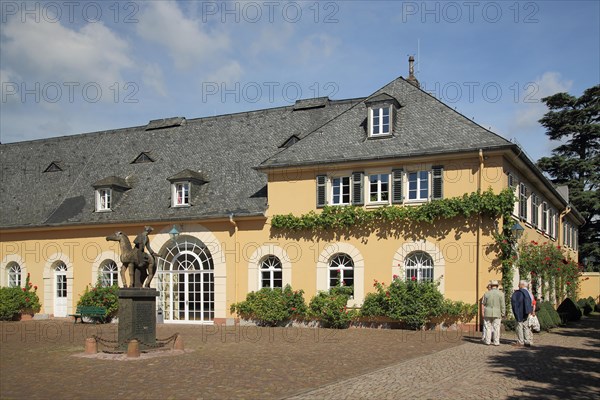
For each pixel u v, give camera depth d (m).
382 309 22.19
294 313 23.72
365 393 10.41
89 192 30.53
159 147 31.00
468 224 21.50
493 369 12.95
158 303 26.45
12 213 31.58
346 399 9.96
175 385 11.20
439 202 21.59
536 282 24.72
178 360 14.41
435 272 21.84
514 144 20.73
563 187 37.19
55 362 14.16
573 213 38.41
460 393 10.45
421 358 14.54
